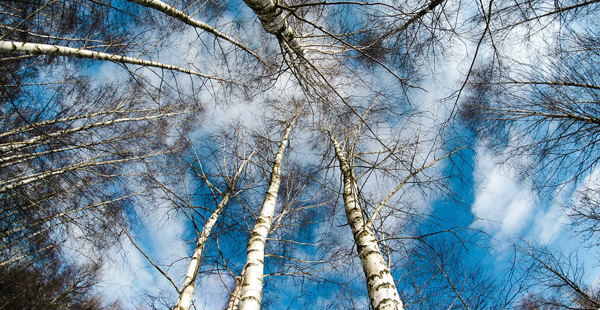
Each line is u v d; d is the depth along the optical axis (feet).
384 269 8.90
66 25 13.67
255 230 11.49
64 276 23.59
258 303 8.56
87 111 19.27
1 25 13.11
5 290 19.72
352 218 11.16
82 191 18.84
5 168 15.43
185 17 10.73
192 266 12.01
